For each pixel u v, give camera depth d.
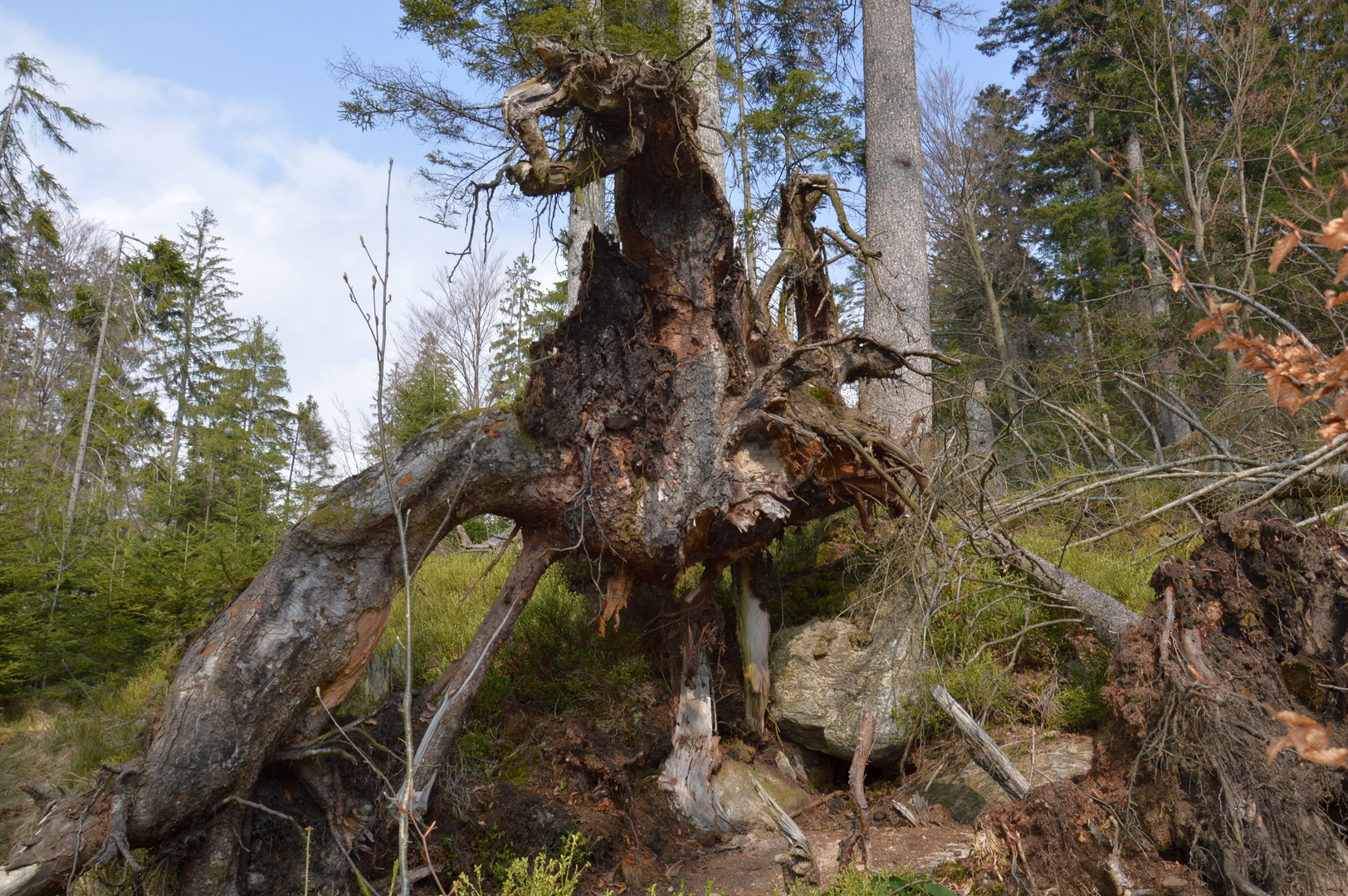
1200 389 10.44
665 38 6.46
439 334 21.92
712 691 6.51
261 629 4.33
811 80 8.86
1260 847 3.01
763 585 6.62
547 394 5.30
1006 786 4.69
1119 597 6.22
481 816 4.84
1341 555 3.70
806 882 4.33
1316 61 12.80
